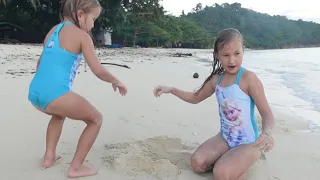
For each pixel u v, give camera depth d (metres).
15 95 5.57
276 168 2.89
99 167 2.78
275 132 4.04
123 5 42.41
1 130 3.69
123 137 3.58
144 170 2.71
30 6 34.53
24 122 3.99
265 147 2.44
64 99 2.46
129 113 4.64
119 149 3.09
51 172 2.69
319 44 134.50
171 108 5.01
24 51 18.08
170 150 3.22
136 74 9.70
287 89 7.94
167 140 3.40
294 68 13.97
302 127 4.43
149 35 55.59
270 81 9.47
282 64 16.78
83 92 6.05
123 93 2.69
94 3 2.59
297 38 129.38
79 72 9.01
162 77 9.15
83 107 2.53
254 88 2.72
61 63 2.49
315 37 136.12
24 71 9.28
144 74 9.80
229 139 2.86
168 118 4.44
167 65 14.52
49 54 2.52
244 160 2.54
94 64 2.55
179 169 2.81
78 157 2.63
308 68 13.88
